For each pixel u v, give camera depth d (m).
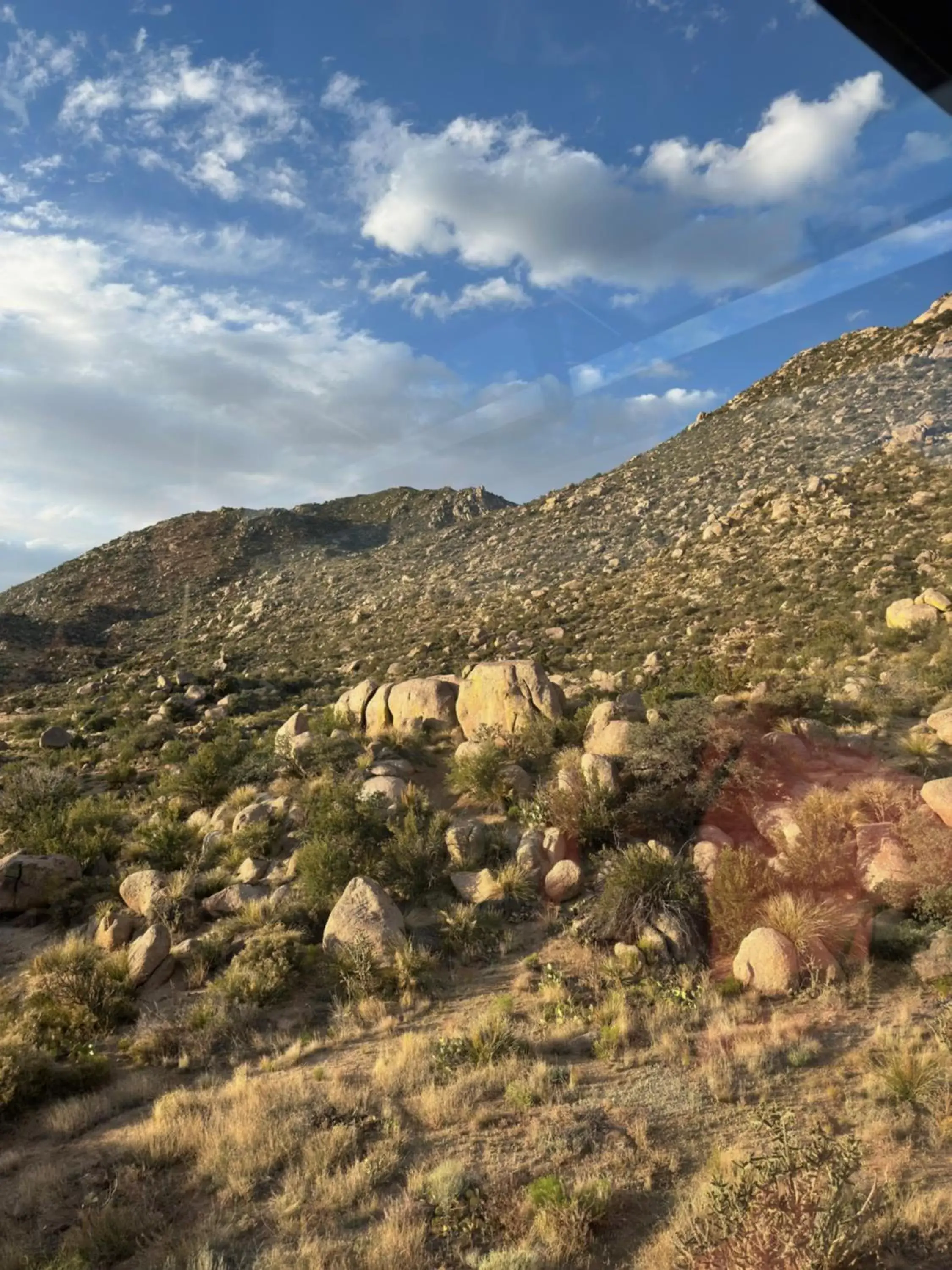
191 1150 8.06
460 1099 8.53
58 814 21.14
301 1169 7.48
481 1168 7.28
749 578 36.56
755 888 11.94
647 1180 6.80
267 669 37.31
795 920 11.14
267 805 18.91
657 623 35.66
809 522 38.44
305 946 13.16
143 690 36.69
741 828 14.82
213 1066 10.27
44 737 33.03
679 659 31.94
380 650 36.78
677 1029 9.65
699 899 12.28
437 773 20.19
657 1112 7.93
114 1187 7.47
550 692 20.84
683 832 14.79
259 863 16.55
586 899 13.34
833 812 13.52
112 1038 11.45
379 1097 8.80
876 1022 9.42
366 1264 6.05
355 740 22.59
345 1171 7.45
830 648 28.53
